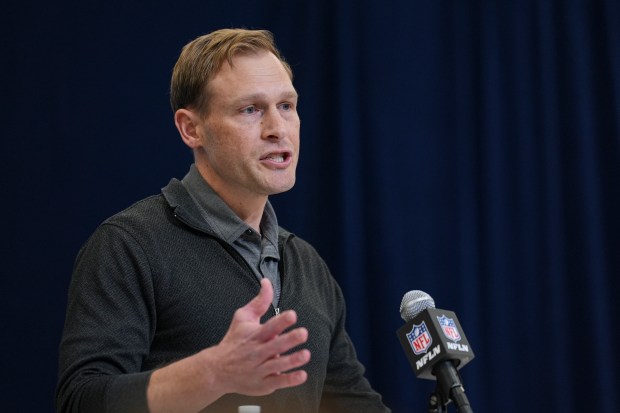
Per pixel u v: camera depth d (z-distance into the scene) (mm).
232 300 3605
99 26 6496
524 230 6609
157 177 6387
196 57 3824
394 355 6414
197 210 3727
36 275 6180
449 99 6734
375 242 6535
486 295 6539
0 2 6414
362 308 6445
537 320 6512
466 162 6656
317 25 6742
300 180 6594
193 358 2824
